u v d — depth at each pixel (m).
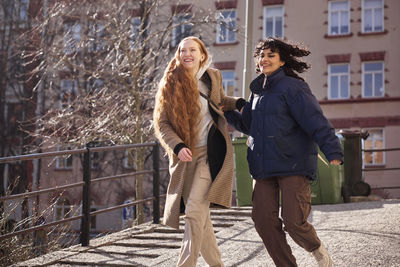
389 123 23.56
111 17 13.14
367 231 5.57
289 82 3.64
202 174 3.75
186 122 3.73
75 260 5.45
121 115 12.80
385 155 23.59
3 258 6.79
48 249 7.63
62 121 12.91
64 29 14.53
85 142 12.17
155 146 7.45
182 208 3.89
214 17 13.67
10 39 24.11
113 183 24.19
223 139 3.86
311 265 4.35
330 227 6.03
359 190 9.68
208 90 3.90
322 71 24.45
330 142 3.39
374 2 24.25
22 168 23.61
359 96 24.06
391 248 4.76
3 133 24.50
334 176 8.70
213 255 3.96
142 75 12.90
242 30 13.32
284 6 24.84
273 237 3.64
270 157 3.58
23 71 24.03
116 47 12.59
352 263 4.35
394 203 7.91
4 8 24.36
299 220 3.53
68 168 24.25
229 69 24.59
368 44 24.06
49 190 5.66
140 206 12.45
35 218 7.54
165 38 14.01
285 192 3.57
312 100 3.56
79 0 13.93
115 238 6.37
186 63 3.86
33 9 23.77
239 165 8.68
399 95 23.61
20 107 24.50
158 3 13.97
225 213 7.39
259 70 3.97
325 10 24.50
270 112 3.62
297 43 3.87
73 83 16.38
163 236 6.39
